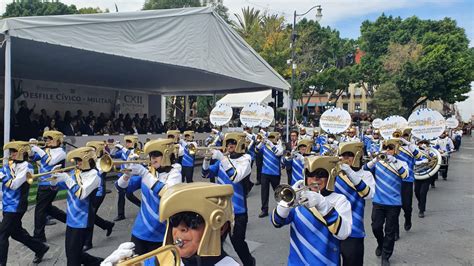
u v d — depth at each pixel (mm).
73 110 19859
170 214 1635
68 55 11805
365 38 45438
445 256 5988
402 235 7109
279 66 28812
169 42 11070
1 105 16594
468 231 7352
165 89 23219
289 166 8289
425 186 8422
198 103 37562
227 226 1863
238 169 5160
